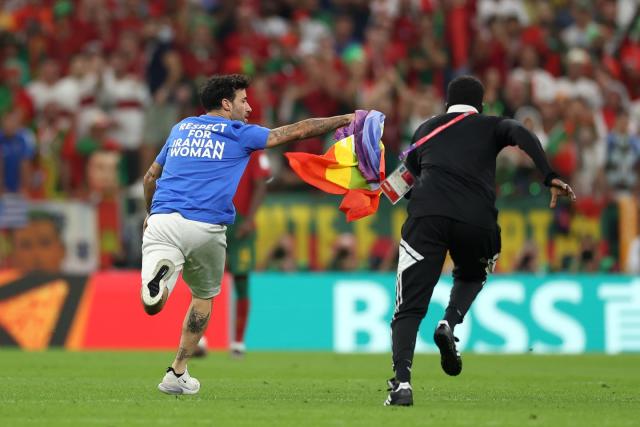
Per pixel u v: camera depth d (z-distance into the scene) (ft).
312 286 159.53
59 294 155.43
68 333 153.99
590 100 216.54
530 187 174.70
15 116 180.04
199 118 82.43
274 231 165.17
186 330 83.46
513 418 69.21
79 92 196.54
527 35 221.87
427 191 76.18
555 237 171.01
